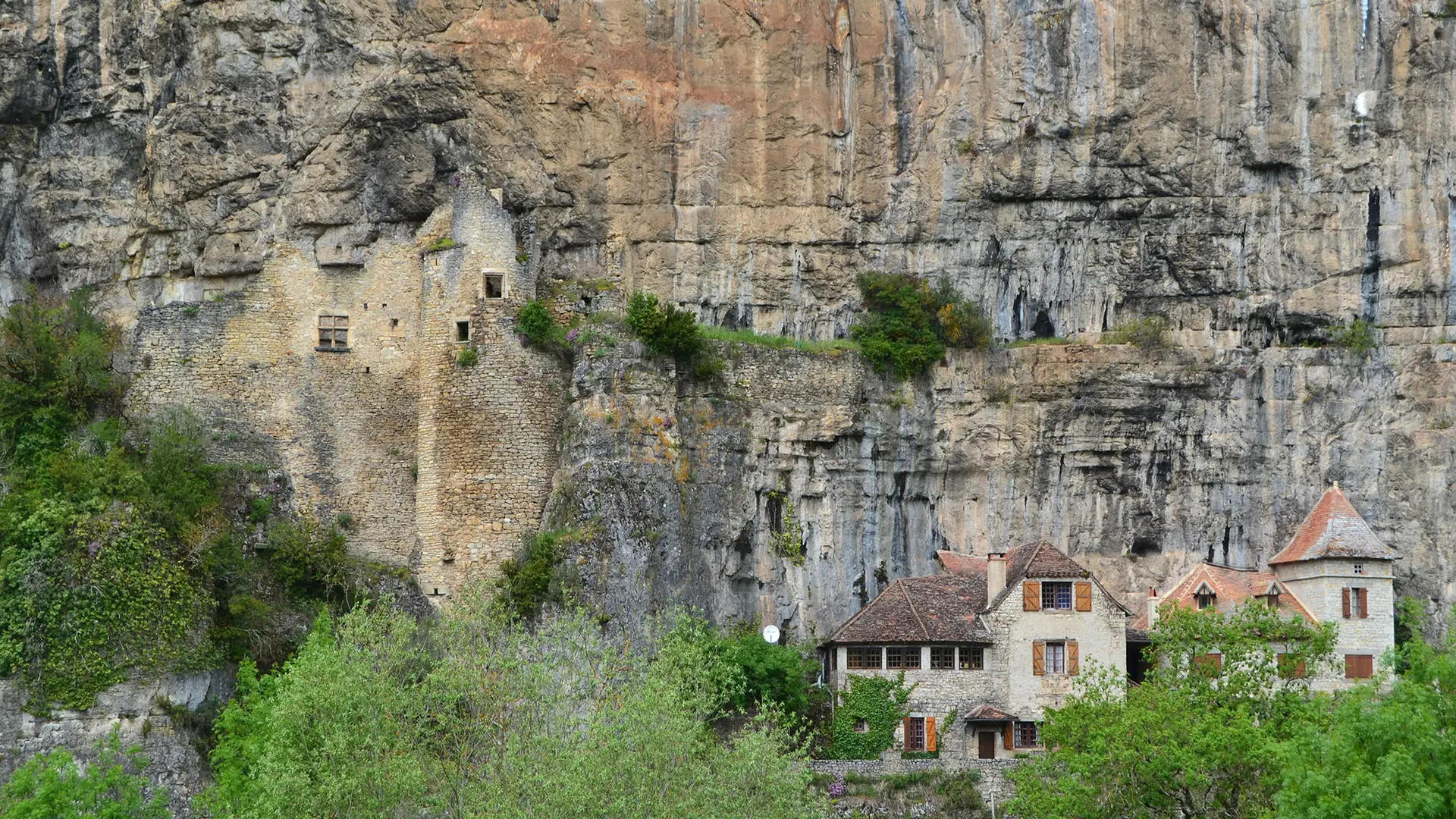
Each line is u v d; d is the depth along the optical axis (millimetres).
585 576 59344
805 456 65062
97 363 63281
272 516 62000
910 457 66375
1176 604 53844
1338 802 39344
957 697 59000
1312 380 66250
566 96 66375
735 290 66875
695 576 61875
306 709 46438
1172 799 46844
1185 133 66938
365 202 65312
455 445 63094
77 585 55656
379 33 66062
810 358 65688
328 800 44000
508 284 64125
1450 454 64875
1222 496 66312
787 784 45625
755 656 58750
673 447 62500
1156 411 66375
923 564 66188
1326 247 66938
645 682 47875
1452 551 64375
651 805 43344
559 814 42125
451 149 65750
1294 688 56844
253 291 64562
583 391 62562
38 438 60875
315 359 64562
